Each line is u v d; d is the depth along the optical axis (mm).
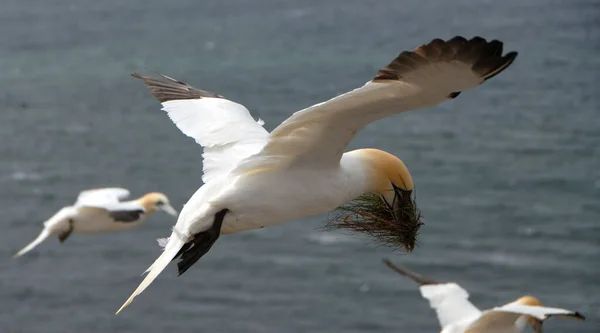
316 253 36125
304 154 7582
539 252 36406
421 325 30594
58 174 50781
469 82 6355
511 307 13008
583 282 33469
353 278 33969
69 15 145125
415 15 125750
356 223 8211
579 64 86062
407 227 8164
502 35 106125
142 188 48875
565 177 47656
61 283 34375
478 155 53000
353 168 7898
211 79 83625
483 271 34656
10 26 129875
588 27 110375
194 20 136625
